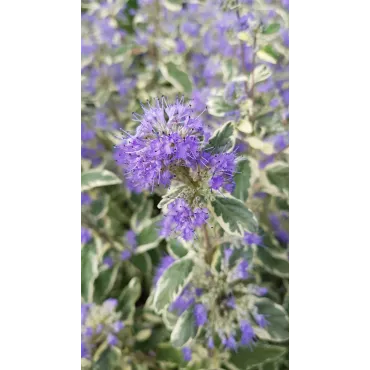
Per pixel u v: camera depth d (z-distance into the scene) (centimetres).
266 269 18
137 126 18
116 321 18
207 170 18
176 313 18
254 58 18
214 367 18
